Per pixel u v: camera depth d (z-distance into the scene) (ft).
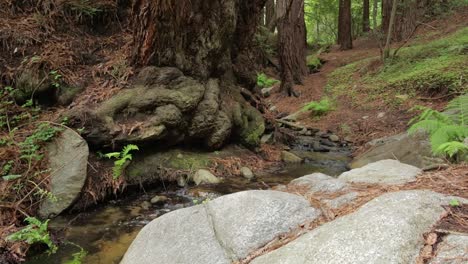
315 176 10.80
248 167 18.61
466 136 12.82
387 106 29.07
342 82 41.09
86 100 16.56
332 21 98.78
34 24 18.86
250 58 25.40
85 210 13.64
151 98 16.74
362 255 5.73
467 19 45.50
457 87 25.48
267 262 6.46
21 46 17.80
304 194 9.21
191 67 18.88
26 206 12.37
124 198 15.02
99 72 18.11
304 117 33.37
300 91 41.83
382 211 6.55
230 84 22.22
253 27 23.70
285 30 40.98
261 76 47.88
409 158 16.42
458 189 7.88
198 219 8.66
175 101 17.16
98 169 14.87
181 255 7.73
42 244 10.81
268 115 24.62
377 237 5.96
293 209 7.96
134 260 8.44
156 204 14.40
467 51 31.86
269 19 78.38
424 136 17.42
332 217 7.60
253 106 23.76
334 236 6.29
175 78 17.93
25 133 14.80
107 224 12.61
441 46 35.94
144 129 16.08
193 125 18.03
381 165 10.83
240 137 20.56
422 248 5.75
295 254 6.31
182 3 17.29
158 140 16.97
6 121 15.34
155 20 16.88
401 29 48.42
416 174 9.48
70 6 20.33
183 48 18.42
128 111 16.39
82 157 14.17
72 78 17.57
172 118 16.84
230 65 22.35
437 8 47.98
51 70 17.38
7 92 16.51
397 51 40.47
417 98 27.84
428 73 29.45
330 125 29.86
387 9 51.16
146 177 15.98
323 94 39.52
